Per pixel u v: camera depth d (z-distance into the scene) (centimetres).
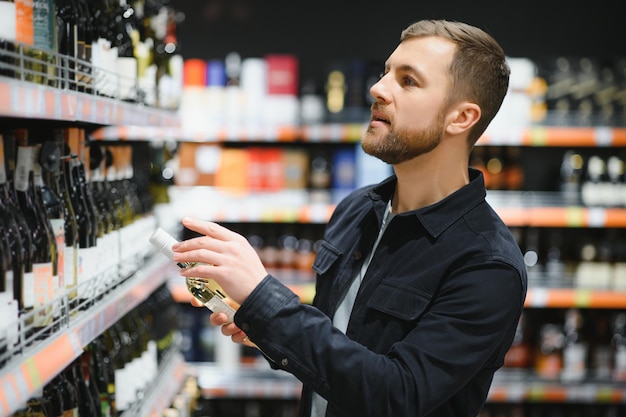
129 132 348
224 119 379
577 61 396
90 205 189
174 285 383
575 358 397
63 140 176
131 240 226
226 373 390
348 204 189
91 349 205
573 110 392
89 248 181
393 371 139
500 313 146
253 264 142
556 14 426
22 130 144
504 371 401
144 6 263
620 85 392
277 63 386
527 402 427
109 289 194
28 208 152
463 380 144
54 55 148
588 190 395
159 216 320
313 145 425
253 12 426
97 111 167
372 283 160
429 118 154
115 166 222
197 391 309
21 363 124
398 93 155
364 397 138
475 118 158
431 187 163
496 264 149
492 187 400
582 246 400
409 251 158
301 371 140
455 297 147
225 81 386
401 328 154
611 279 396
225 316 158
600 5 425
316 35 427
